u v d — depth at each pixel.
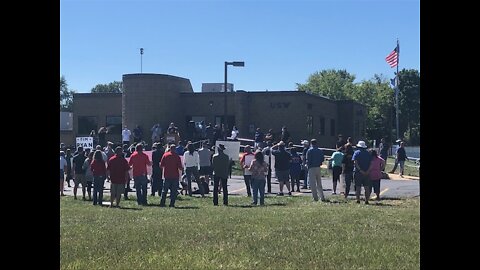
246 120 45.12
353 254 8.91
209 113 45.31
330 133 52.34
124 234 10.95
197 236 10.71
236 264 8.28
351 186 21.16
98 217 13.80
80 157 19.72
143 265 8.20
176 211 15.20
